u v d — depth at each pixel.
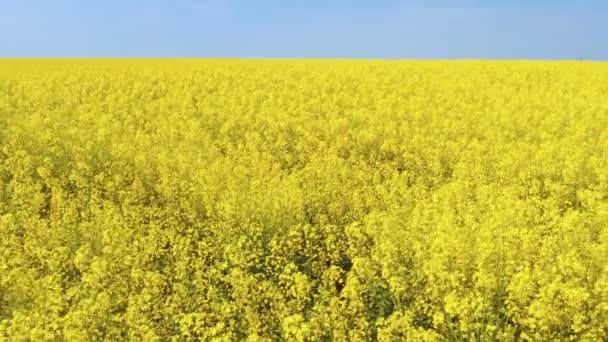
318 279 7.60
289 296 6.89
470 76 27.58
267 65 36.38
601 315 5.61
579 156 11.75
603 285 5.68
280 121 16.45
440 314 5.66
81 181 11.35
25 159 12.23
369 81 25.42
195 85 25.02
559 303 5.69
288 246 8.27
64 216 9.11
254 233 8.80
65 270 7.75
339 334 5.82
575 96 21.14
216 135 16.36
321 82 24.41
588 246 6.81
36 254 8.07
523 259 6.86
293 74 28.66
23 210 9.89
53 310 6.12
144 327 5.80
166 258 8.27
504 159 11.80
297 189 9.95
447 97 21.06
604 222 8.12
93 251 8.39
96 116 18.20
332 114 17.52
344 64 38.22
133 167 12.62
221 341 5.47
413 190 10.41
